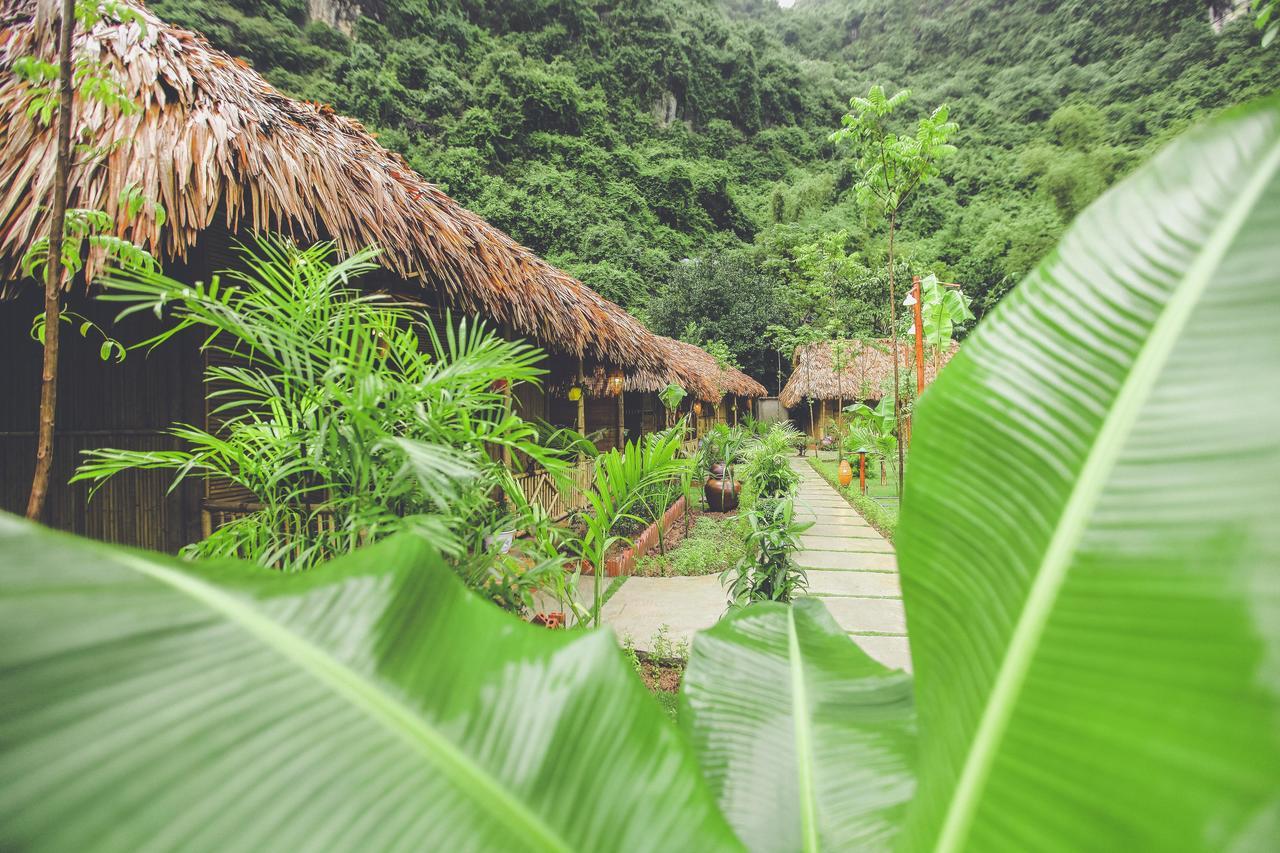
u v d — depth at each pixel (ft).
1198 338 1.83
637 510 22.86
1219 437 1.68
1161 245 2.01
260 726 1.63
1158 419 1.81
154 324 11.19
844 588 15.80
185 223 7.22
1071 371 2.05
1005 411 2.16
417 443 4.83
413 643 2.17
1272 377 1.67
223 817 1.44
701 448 31.58
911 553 2.39
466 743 1.94
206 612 1.85
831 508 30.40
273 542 5.48
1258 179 1.91
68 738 1.41
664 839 2.00
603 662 2.45
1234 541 1.55
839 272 52.95
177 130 7.55
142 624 1.69
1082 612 1.76
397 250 10.29
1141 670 1.60
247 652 1.80
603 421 39.99
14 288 7.16
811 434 68.95
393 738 1.80
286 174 8.63
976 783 1.82
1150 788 1.49
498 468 6.00
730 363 76.02
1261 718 1.38
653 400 49.62
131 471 11.41
